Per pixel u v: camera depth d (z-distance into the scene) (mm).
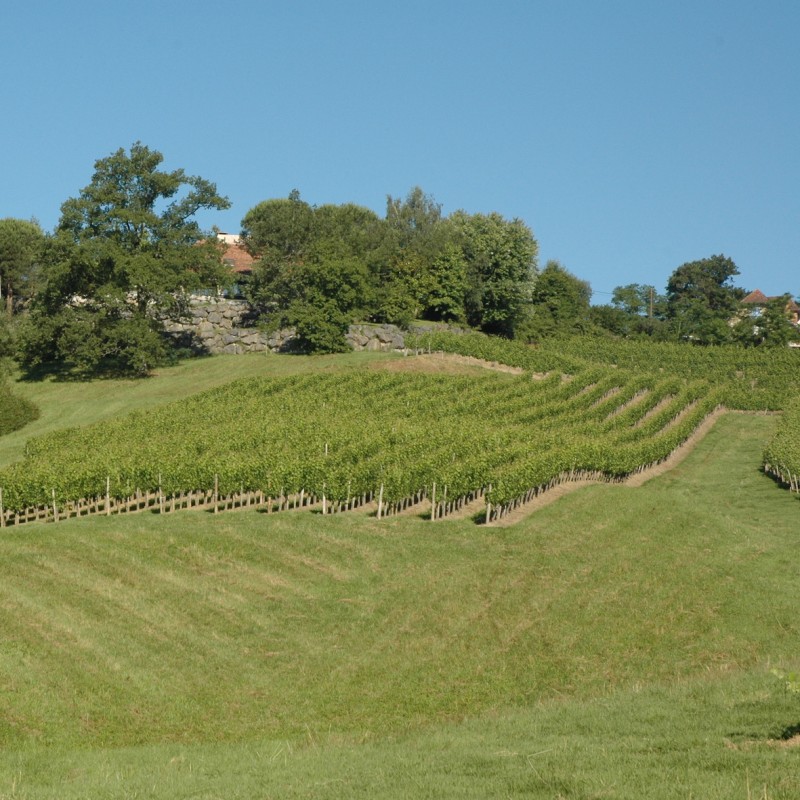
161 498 41844
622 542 37594
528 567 33625
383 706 22531
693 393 77125
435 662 25344
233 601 28406
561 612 29297
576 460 49625
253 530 34938
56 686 21922
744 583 32531
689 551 36750
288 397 64250
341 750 18406
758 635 27750
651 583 32438
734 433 70562
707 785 14078
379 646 26312
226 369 76938
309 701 22688
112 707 21484
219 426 54688
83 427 58750
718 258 156750
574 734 18516
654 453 58969
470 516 41594
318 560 32781
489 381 71688
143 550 31734
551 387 73125
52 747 19438
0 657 22672
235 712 21938
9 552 30266
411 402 62844
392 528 37438
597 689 23547
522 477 41500
